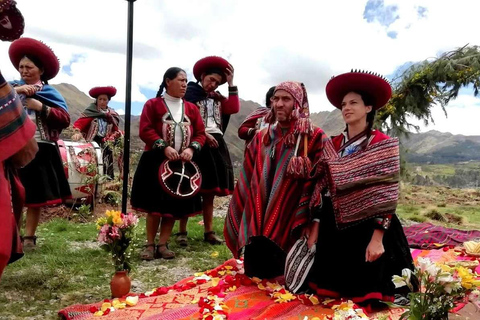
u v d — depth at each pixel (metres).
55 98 5.17
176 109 5.12
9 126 2.45
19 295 3.76
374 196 3.40
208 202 5.89
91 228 6.65
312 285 3.78
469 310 3.33
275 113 4.06
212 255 5.24
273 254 4.20
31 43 5.01
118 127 9.99
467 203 13.41
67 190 5.35
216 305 3.34
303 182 3.95
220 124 5.87
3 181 2.41
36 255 4.91
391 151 3.46
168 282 4.32
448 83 11.37
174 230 6.65
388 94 3.60
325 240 3.74
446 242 5.78
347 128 3.79
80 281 4.18
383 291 3.51
